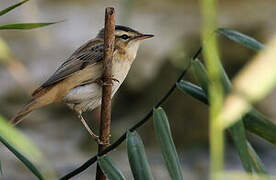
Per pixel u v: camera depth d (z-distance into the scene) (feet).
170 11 64.85
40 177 17.24
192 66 17.85
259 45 17.20
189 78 50.01
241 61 52.01
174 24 61.62
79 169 18.20
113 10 18.84
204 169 45.19
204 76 17.69
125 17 19.88
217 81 15.75
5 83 55.42
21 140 15.96
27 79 55.31
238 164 45.65
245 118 17.66
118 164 45.32
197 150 48.62
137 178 17.21
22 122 52.85
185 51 53.88
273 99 50.55
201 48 17.88
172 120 50.01
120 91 52.24
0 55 17.07
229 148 48.08
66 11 65.16
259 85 12.39
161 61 53.57
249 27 58.59
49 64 57.82
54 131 51.57
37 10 61.16
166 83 51.65
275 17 62.28
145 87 52.21
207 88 17.53
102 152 18.04
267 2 66.08
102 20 64.03
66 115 54.39
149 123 49.34
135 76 52.42
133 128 17.95
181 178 17.11
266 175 17.40
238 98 13.32
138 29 60.64
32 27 16.76
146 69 53.31
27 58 58.44
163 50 56.08
